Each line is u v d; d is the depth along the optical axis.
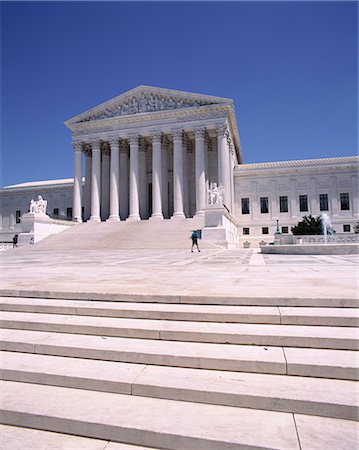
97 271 11.88
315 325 5.23
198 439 3.33
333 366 4.12
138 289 7.02
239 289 6.87
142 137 53.78
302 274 9.87
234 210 57.50
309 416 3.64
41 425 3.79
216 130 49.53
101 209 56.78
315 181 55.47
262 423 3.54
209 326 5.30
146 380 4.20
